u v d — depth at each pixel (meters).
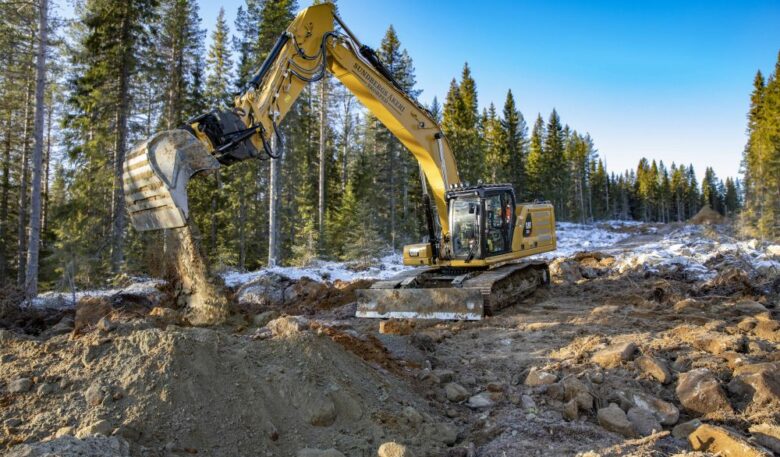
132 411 4.02
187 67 26.27
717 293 11.92
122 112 19.25
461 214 11.43
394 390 5.66
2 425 3.96
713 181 110.88
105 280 17.25
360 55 10.25
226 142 7.54
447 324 9.64
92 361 4.78
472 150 37.22
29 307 10.52
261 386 4.74
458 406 5.74
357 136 40.69
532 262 12.47
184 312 7.77
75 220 18.30
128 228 19.81
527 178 48.12
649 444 4.41
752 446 4.02
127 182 7.29
